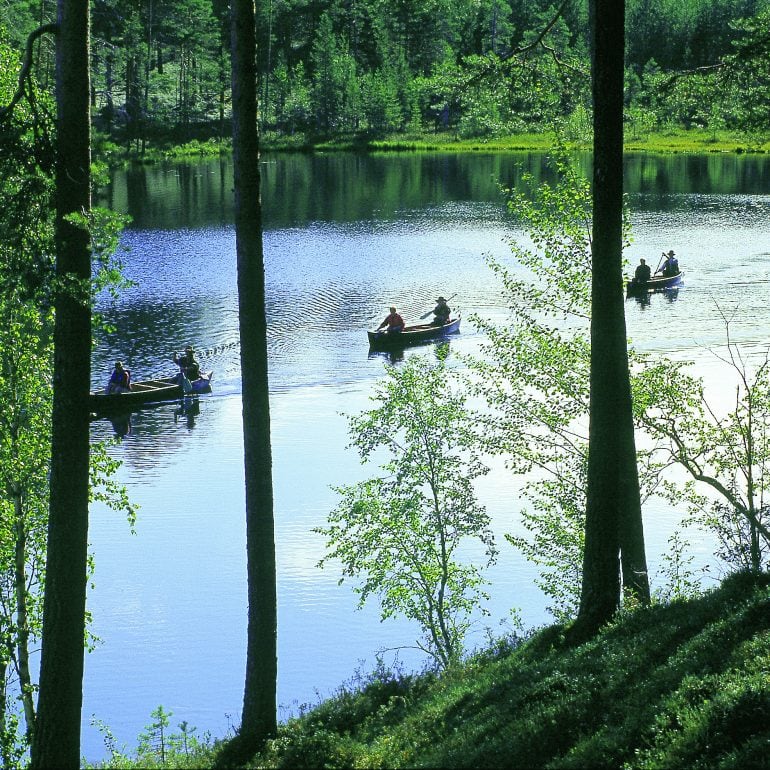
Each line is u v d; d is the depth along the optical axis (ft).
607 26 70.13
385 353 204.85
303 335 219.00
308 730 66.03
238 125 63.10
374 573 97.35
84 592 60.39
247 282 64.13
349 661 94.94
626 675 54.75
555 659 63.62
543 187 98.12
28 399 84.79
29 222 57.11
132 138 598.75
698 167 533.14
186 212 392.88
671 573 93.30
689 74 88.58
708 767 41.75
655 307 235.20
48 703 59.31
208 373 183.73
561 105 92.89
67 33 57.26
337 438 153.58
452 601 97.96
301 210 405.59
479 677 67.56
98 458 90.48
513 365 100.32
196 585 108.68
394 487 100.22
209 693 89.20
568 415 98.58
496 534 119.55
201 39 645.92
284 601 106.42
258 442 65.16
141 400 175.94
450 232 348.59
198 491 135.54
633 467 80.59
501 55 92.68
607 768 45.47
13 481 83.20
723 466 89.25
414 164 556.92
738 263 285.23
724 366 179.63
